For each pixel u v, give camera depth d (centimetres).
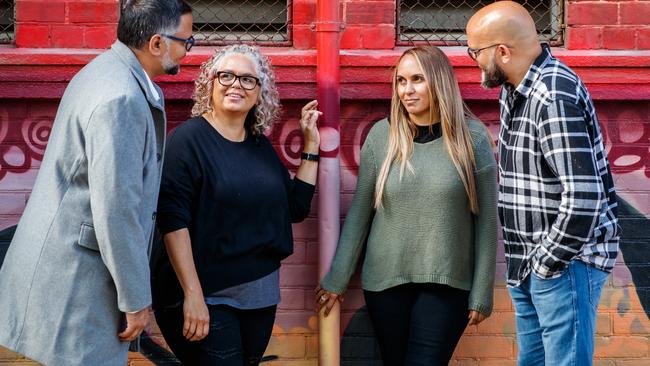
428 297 387
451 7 465
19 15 442
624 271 455
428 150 388
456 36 466
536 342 371
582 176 328
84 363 310
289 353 456
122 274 304
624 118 451
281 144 450
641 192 453
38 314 311
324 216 432
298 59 442
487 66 354
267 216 368
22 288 314
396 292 393
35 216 317
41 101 442
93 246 311
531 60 349
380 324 398
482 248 387
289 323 455
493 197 388
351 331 456
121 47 328
